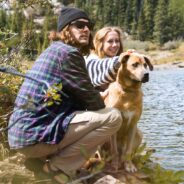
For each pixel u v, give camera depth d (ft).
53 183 14.37
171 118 41.83
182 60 214.69
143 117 42.68
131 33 284.00
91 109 14.57
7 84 19.03
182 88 84.23
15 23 21.38
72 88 14.35
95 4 305.53
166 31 253.03
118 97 15.93
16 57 20.53
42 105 12.01
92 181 15.07
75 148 14.38
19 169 15.51
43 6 20.10
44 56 14.70
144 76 15.37
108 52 18.25
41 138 13.89
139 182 15.05
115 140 15.98
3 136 18.17
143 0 296.10
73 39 15.52
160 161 22.61
